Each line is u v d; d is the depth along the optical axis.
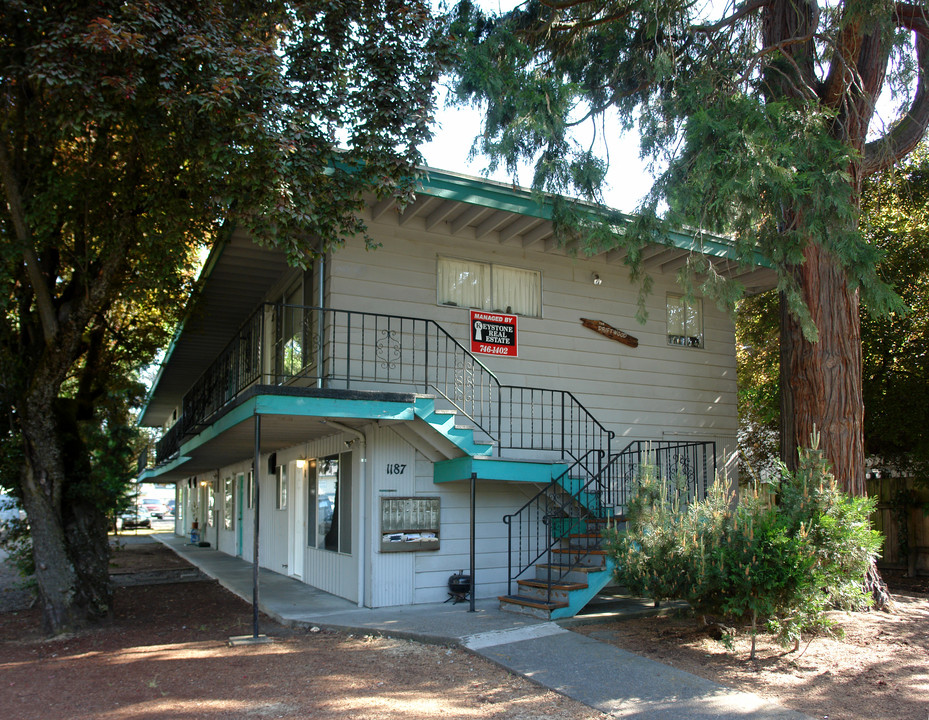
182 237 9.12
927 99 10.02
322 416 8.55
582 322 11.74
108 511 10.13
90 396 11.52
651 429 12.15
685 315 12.96
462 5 10.29
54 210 8.24
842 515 6.97
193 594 12.00
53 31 6.74
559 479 9.60
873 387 13.46
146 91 7.19
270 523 14.78
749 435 18.56
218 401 12.00
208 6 7.26
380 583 9.55
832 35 9.48
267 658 7.05
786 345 10.23
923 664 6.65
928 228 13.02
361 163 8.36
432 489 10.06
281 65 7.53
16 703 5.78
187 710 5.47
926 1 9.26
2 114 8.37
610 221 9.70
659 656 6.80
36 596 11.38
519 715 5.38
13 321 10.09
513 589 10.37
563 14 11.02
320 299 9.88
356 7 7.99
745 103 8.70
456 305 10.66
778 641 6.80
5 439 10.05
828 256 9.36
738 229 8.82
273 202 7.04
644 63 10.60
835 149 8.53
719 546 6.80
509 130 9.34
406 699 5.73
